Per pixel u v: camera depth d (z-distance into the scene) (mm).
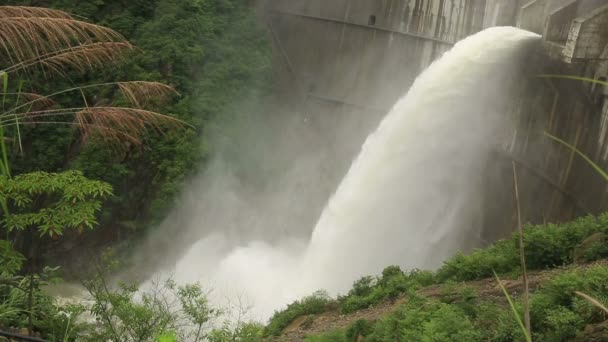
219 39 40969
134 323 14648
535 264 16719
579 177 23766
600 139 22719
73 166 35625
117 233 36438
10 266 12227
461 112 30750
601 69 23250
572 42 22609
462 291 14523
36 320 14484
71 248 35188
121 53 11750
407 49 40812
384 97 41281
